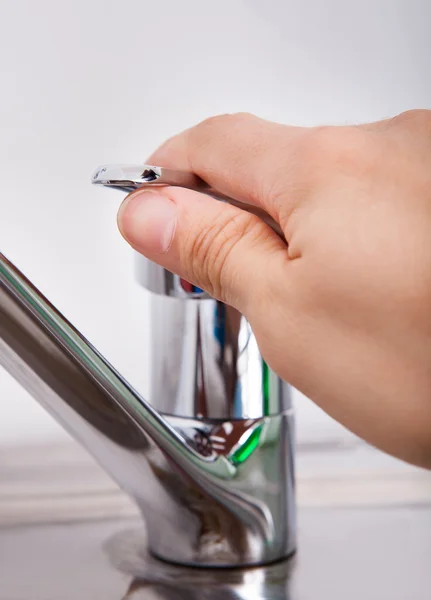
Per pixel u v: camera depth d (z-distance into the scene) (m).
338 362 0.24
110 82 0.45
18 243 0.45
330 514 0.40
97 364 0.26
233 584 0.32
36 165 0.45
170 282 0.29
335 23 0.47
